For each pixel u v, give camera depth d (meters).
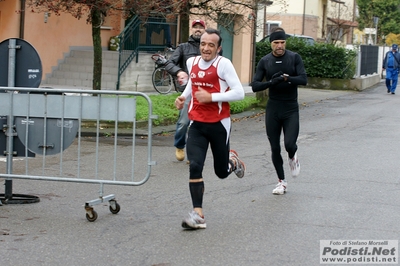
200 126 7.16
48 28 20.80
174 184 9.40
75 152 12.04
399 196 8.69
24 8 19.34
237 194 8.77
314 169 10.61
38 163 10.91
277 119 8.67
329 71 30.02
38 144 7.84
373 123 17.17
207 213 7.72
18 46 8.04
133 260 5.95
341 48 29.86
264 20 29.75
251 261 5.93
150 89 22.22
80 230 6.96
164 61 20.83
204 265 5.81
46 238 6.64
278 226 7.14
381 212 7.80
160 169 10.55
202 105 7.12
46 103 7.75
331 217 7.54
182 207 8.04
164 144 13.34
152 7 15.70
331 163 11.16
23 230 6.92
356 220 7.41
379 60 39.47
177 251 6.22
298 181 9.64
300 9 45.97
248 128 16.25
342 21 51.59
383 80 39.22
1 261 5.87
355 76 30.84
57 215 7.59
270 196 8.64
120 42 20.39
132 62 21.23
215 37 7.05
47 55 20.94
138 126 14.69
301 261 5.96
